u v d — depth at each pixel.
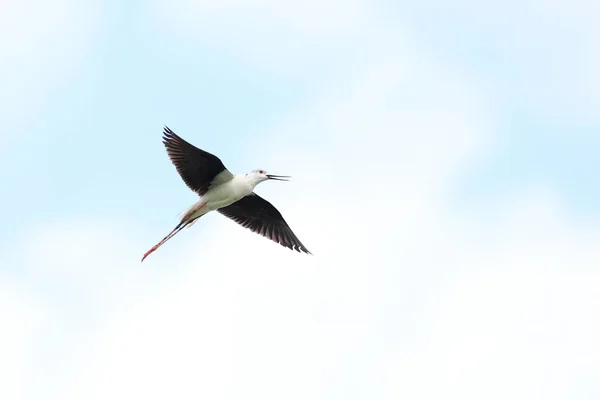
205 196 18.17
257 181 18.59
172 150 17.78
